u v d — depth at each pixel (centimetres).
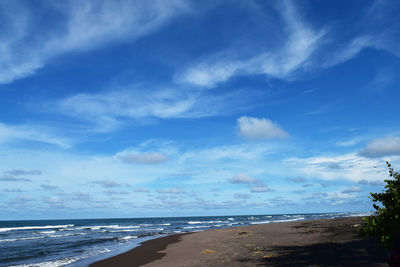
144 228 5788
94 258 1536
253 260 1044
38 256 1850
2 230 6769
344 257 897
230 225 5566
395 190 955
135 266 1223
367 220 1091
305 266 838
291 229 2377
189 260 1211
